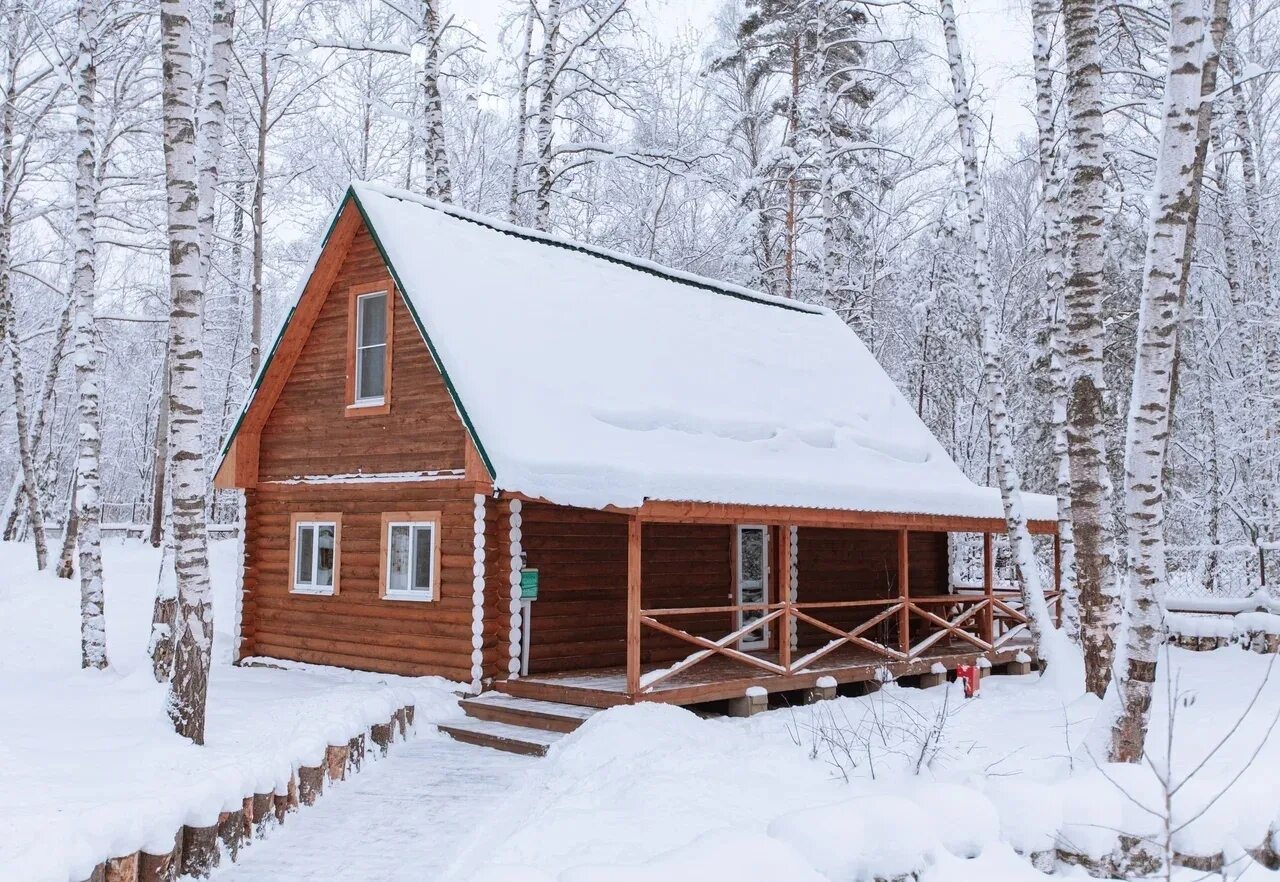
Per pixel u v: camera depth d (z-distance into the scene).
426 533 13.80
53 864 5.36
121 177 20.08
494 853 6.75
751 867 5.63
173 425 8.89
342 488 14.75
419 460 13.82
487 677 12.81
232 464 15.78
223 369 30.94
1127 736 7.71
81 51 13.38
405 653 13.73
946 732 10.38
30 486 20.30
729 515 12.06
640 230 30.58
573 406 13.30
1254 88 23.22
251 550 16.00
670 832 6.78
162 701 10.25
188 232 9.02
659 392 14.74
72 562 19.86
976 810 6.68
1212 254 25.42
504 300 14.34
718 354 16.89
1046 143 15.17
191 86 9.23
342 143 28.20
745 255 27.75
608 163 30.89
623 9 23.86
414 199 15.30
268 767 7.95
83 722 9.30
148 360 36.25
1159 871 6.63
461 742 11.42
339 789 9.26
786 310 21.25
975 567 30.48
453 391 12.53
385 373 14.35
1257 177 22.75
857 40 22.55
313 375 15.43
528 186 27.53
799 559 17.22
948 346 31.05
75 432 36.31
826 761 8.73
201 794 6.82
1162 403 7.82
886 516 14.38
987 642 16.55
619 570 14.48
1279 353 22.08
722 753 9.29
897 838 6.26
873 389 19.58
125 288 26.84
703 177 25.08
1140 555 7.76
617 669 13.85
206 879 6.76
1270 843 6.98
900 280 31.80
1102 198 11.29
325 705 10.46
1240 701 11.62
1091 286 11.32
